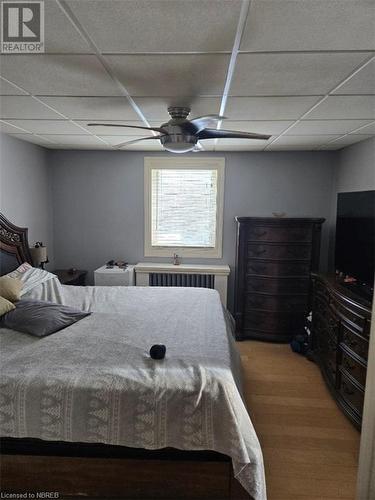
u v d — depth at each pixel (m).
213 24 1.29
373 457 0.94
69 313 2.44
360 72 1.74
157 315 2.58
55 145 3.94
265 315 3.88
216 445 1.54
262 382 2.98
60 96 2.15
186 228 4.35
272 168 4.14
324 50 1.50
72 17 1.26
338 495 1.80
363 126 2.82
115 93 2.08
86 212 4.37
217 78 1.83
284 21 1.27
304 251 3.73
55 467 1.66
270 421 2.42
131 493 1.66
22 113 2.54
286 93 2.06
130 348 1.99
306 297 3.79
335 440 2.22
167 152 4.21
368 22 1.26
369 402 0.95
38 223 4.02
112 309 2.72
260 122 2.72
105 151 4.25
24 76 1.82
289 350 3.69
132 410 1.57
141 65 1.67
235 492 1.61
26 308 2.34
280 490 1.83
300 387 2.89
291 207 4.18
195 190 4.27
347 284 2.84
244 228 3.79
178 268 4.13
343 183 3.82
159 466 1.63
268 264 3.79
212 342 2.11
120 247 4.42
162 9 1.20
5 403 1.59
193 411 1.57
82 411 1.57
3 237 3.09
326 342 2.97
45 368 1.74
